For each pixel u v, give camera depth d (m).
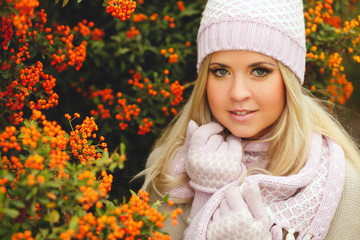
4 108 1.55
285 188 1.55
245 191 1.48
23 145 1.24
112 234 1.08
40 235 1.08
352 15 2.78
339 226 1.57
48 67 2.44
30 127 1.19
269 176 1.55
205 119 1.80
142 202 1.21
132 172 2.76
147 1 2.77
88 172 1.08
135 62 2.75
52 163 1.08
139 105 2.66
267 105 1.56
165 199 1.33
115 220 1.12
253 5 1.49
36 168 1.05
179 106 2.67
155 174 1.77
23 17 1.11
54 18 2.59
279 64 1.55
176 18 2.70
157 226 1.20
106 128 2.64
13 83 1.50
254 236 1.42
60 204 1.07
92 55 2.62
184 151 1.76
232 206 1.47
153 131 2.62
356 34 2.36
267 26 1.49
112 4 1.45
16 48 1.64
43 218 1.10
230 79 1.57
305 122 1.63
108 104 2.71
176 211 1.22
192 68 2.77
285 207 1.53
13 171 1.29
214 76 1.61
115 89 2.85
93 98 2.64
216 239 1.45
